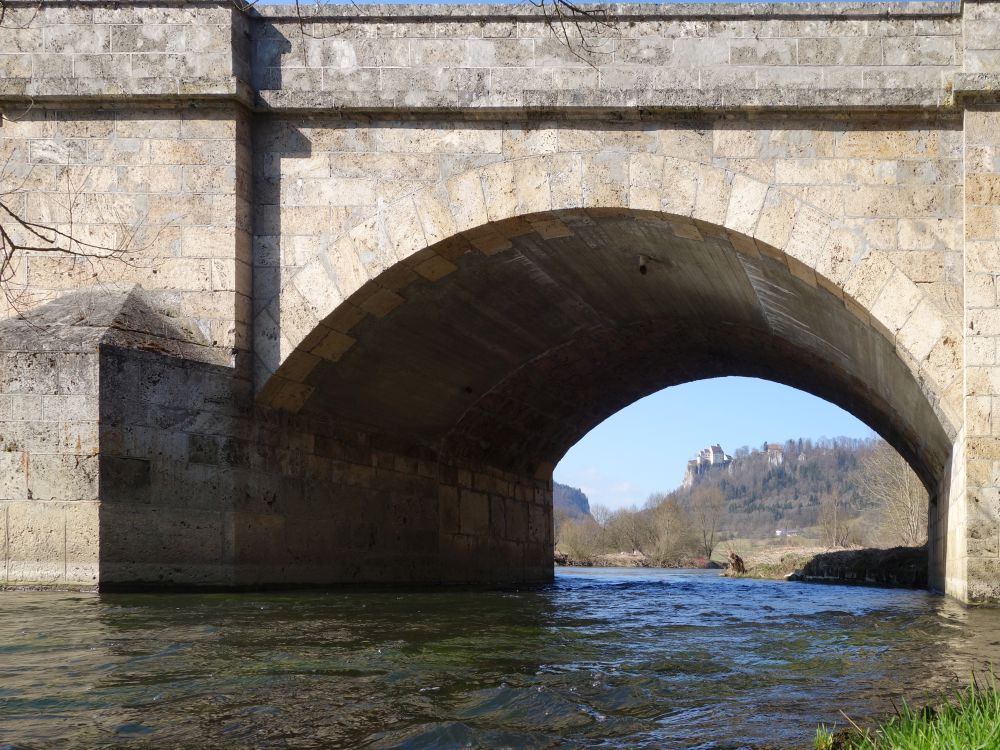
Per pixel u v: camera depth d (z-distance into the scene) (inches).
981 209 466.6
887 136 485.7
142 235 514.6
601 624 398.0
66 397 450.3
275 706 210.8
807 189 488.4
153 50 512.1
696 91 490.0
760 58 501.7
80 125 519.8
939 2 491.2
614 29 511.5
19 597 420.8
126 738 184.1
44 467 448.5
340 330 535.8
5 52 517.0
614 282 627.8
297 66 525.0
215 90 504.4
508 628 366.0
